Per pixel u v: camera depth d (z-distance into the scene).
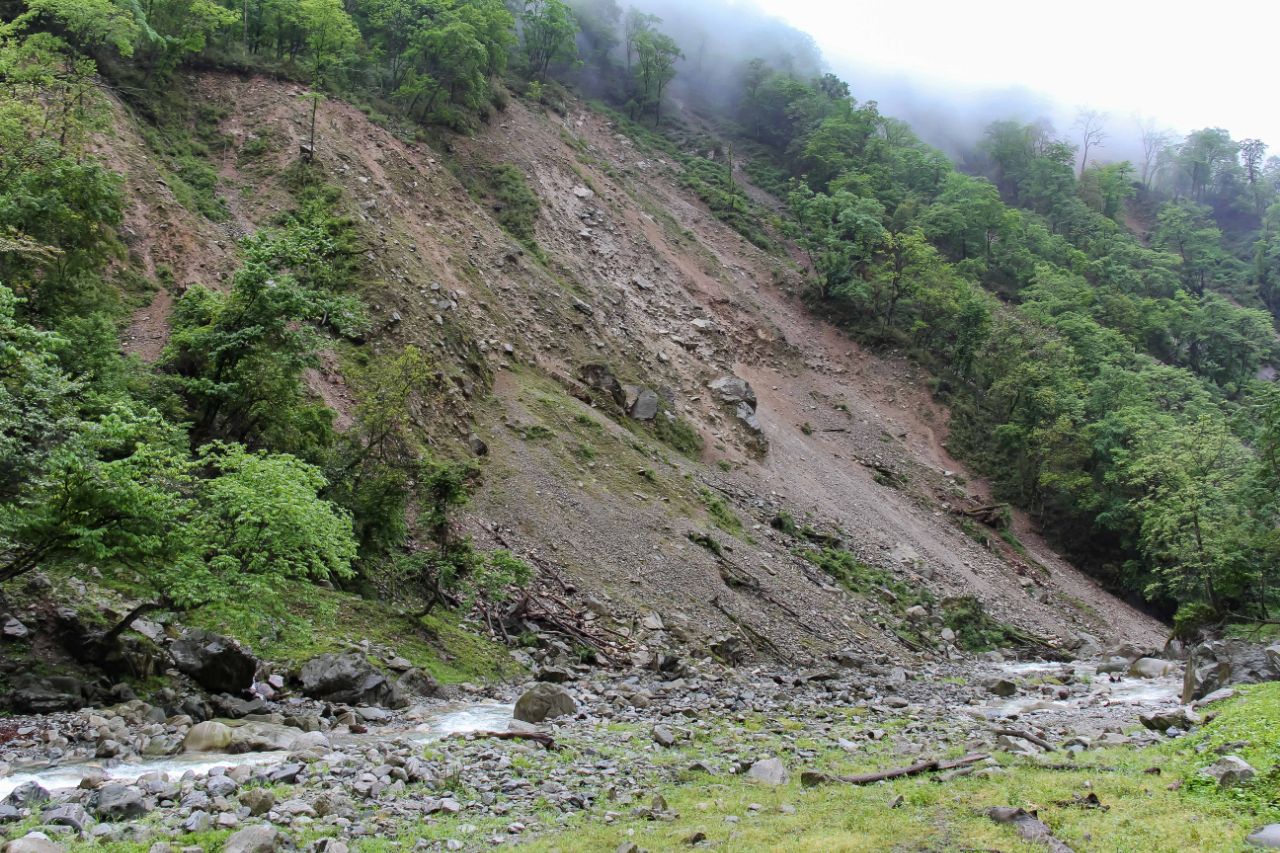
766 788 13.19
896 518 55.31
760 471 52.84
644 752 15.84
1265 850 9.70
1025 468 66.00
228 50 57.97
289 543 17.52
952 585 49.19
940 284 74.69
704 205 86.06
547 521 35.72
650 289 64.88
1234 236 151.75
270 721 16.42
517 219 61.19
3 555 16.89
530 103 82.88
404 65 68.12
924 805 11.95
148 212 40.22
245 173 49.56
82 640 16.95
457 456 37.09
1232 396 89.44
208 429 27.56
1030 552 60.56
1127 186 137.12
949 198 94.44
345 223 45.72
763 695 25.19
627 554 35.81
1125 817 11.15
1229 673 24.81
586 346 53.28
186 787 11.27
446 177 58.78
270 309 28.02
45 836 9.01
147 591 20.22
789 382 66.50
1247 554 40.03
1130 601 61.69
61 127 35.69
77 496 15.53
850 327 75.31
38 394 15.23
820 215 78.44
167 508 16.52
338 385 37.25
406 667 22.14
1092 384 68.94
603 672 26.62
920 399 70.38
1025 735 17.66
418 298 44.75
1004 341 71.69
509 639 27.50
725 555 39.53
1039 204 124.31
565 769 14.02
